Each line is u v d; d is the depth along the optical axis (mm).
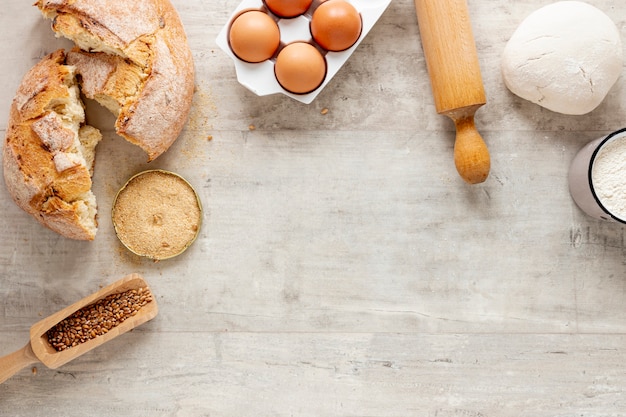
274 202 787
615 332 786
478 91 724
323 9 716
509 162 783
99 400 790
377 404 792
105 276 783
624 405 784
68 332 760
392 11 780
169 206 768
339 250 789
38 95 712
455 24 722
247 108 783
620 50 744
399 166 784
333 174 785
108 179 782
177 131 748
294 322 791
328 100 783
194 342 791
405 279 790
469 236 787
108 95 718
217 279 788
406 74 781
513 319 790
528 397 792
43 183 713
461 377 792
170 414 790
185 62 733
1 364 740
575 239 784
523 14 778
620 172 739
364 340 792
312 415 790
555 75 733
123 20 703
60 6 700
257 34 714
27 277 785
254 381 792
